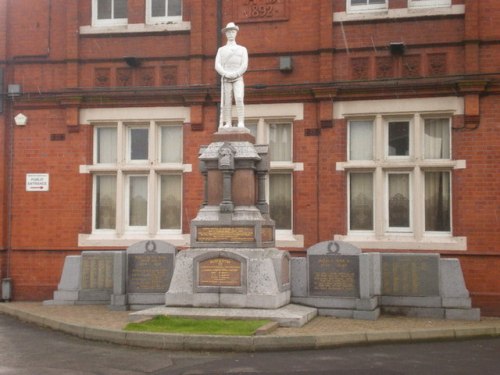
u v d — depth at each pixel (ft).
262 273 41.37
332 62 53.67
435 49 52.21
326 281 43.91
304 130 54.08
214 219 43.06
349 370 29.99
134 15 57.62
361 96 53.06
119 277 46.73
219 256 41.47
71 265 49.67
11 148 57.82
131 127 57.67
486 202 50.31
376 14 53.36
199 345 34.50
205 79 55.83
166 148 57.36
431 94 51.88
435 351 34.73
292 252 53.36
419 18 52.60
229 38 45.73
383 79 52.60
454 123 51.37
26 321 44.83
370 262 43.68
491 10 50.98
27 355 33.47
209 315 39.47
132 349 34.88
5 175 57.57
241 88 44.98
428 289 44.16
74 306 48.55
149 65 56.95
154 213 56.08
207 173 44.19
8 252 57.11
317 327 38.96
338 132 53.42
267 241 44.06
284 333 36.40
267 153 44.62
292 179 54.54
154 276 46.96
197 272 41.75
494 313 49.32
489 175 50.39
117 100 56.75
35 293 56.54
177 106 56.24
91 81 57.52
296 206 53.83
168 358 32.60
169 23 56.90
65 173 57.11
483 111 50.72
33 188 57.31
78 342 36.94
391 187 53.42
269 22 55.21
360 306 42.91
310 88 53.72
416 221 51.80
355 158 54.13
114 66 57.41
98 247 56.08
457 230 50.80
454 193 51.16
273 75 54.80
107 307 47.85
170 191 57.06
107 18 58.80
